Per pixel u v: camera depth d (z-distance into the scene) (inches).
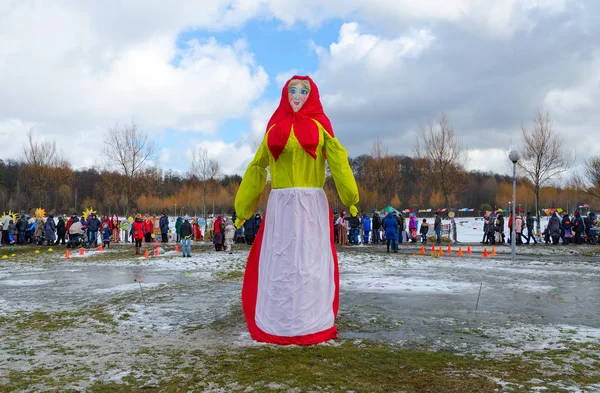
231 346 229.8
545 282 452.4
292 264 231.8
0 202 2391.7
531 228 1013.2
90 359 209.2
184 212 2559.1
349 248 915.4
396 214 1112.8
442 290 403.2
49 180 1758.1
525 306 336.5
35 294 399.5
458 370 193.3
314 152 234.8
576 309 326.6
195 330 265.7
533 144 1146.7
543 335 254.2
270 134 238.4
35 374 188.1
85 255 796.6
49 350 225.0
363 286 423.8
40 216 1216.2
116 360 207.0
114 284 454.0
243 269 561.9
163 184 2999.5
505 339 246.1
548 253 796.6
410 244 1053.8
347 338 246.5
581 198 2127.2
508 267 579.5
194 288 421.1
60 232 1074.1
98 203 2701.8
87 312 319.3
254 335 239.6
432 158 1275.8
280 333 231.8
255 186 246.7
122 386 173.3
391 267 576.4
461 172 1322.6
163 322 286.7
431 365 199.9
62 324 283.3
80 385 174.7
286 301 231.8
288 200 235.5
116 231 1180.5
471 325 278.1
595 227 1000.2
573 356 213.9
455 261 650.2
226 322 285.7
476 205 3105.3
